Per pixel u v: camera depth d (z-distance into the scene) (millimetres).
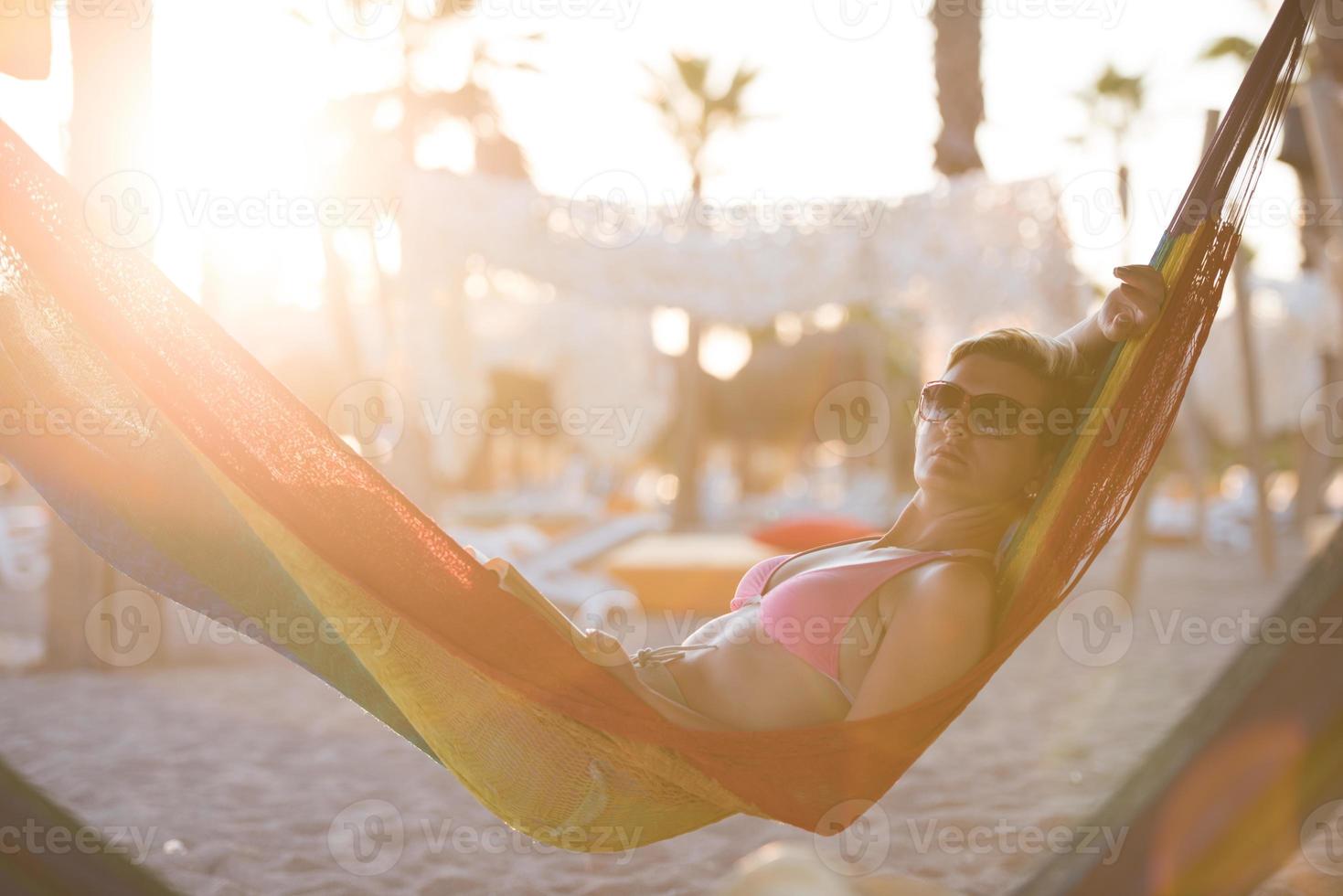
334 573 2014
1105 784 3965
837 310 12109
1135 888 1672
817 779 1979
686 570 8500
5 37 2172
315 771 4199
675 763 1966
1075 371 2127
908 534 2145
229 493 2084
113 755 4387
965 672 1929
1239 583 10609
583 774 2086
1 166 1875
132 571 2312
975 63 10984
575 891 2883
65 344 2139
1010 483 2068
